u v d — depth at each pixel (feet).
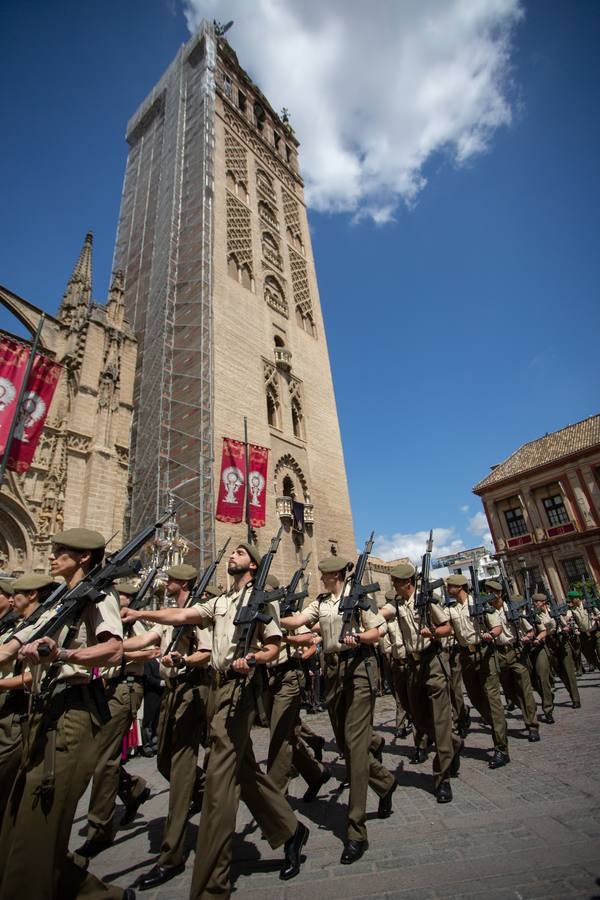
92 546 13.26
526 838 13.65
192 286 93.66
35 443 52.16
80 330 77.77
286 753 17.98
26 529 60.95
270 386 97.81
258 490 69.62
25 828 9.64
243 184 118.73
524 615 34.71
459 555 193.06
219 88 124.26
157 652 19.60
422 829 15.26
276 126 151.64
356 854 13.50
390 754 27.43
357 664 16.34
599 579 114.62
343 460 111.55
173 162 113.29
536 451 138.41
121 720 17.85
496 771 21.24
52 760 10.16
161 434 80.07
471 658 24.26
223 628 15.15
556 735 27.55
